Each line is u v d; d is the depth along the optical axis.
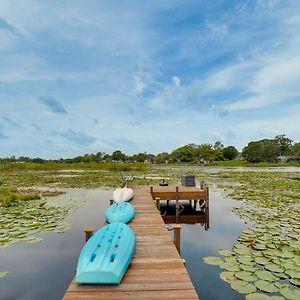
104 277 3.35
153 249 4.70
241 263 5.51
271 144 74.25
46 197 14.98
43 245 7.26
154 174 31.39
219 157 81.19
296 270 5.10
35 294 4.93
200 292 4.77
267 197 14.23
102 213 10.91
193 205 13.21
